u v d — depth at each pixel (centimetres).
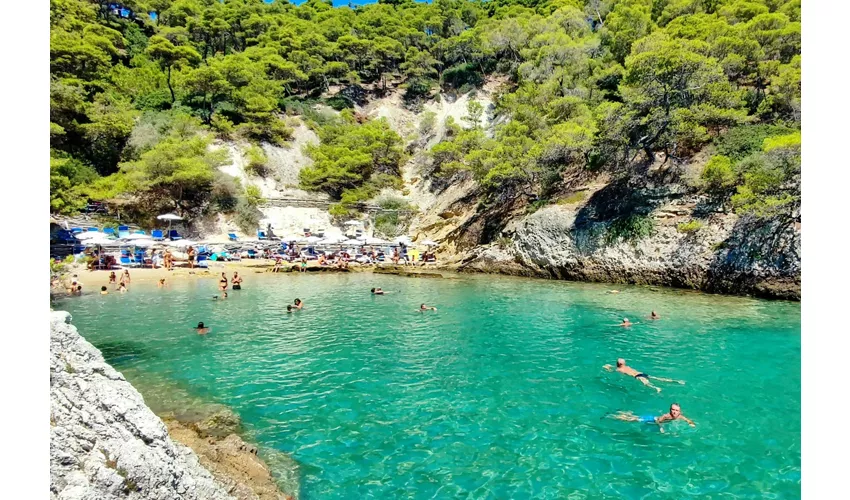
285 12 8025
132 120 4409
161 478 495
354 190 5062
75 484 419
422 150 5878
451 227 4272
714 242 2388
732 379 1112
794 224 2141
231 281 2662
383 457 754
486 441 810
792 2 3347
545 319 1770
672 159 2920
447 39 7212
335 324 1692
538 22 5966
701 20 3466
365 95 6938
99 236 2892
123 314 1808
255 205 4481
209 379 1105
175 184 3978
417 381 1106
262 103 5247
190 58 5753
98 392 540
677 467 724
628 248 2686
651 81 2791
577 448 785
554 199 3328
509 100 4912
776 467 723
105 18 6097
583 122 3403
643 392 1032
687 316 1800
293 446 789
